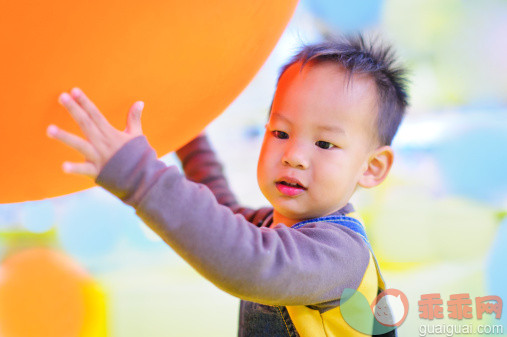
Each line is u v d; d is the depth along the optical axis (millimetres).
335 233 875
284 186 917
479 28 2533
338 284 853
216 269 748
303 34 1243
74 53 634
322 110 904
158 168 723
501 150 2328
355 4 2289
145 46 664
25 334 1910
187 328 1917
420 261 2049
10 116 659
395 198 2291
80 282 2070
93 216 2361
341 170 912
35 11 598
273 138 937
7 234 2256
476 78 2508
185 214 727
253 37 787
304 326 896
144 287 2082
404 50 2355
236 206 1181
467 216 2180
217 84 788
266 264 761
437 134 2404
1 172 728
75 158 739
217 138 2529
